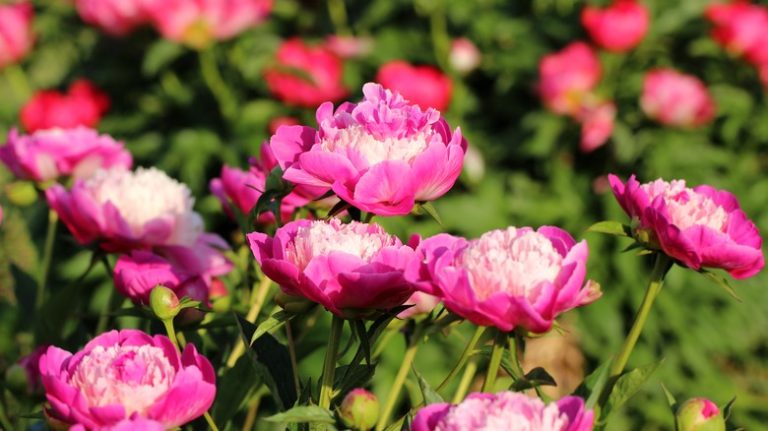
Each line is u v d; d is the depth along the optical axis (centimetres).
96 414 176
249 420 277
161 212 273
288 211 259
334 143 202
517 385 183
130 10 615
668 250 204
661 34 700
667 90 662
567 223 677
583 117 663
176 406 181
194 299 241
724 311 687
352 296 185
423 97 627
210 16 611
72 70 727
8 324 373
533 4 757
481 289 178
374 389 558
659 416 651
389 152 198
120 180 276
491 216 663
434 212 203
